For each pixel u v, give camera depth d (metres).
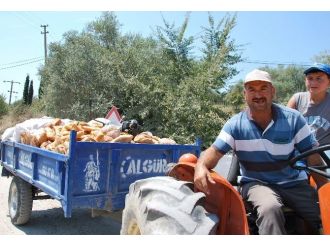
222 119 14.02
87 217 6.54
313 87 4.10
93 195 4.68
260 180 3.13
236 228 2.79
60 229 5.83
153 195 2.81
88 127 5.60
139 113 14.36
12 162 6.39
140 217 2.87
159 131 13.99
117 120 8.09
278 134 3.08
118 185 4.91
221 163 4.30
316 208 3.04
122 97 16.52
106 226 6.10
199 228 2.57
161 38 16.22
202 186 2.86
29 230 5.72
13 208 6.02
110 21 21.16
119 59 16.27
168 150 5.42
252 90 3.09
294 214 3.12
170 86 14.84
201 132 13.77
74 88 17.92
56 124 6.18
